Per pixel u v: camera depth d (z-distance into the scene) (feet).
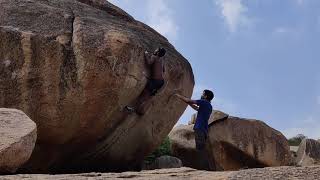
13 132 27.17
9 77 32.89
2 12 34.94
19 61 33.22
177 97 39.78
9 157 26.00
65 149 35.83
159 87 37.55
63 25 35.29
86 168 37.86
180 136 55.62
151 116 39.75
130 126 38.09
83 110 34.12
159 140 42.29
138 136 39.29
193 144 54.39
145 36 40.68
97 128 35.63
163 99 40.29
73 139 35.35
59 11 36.45
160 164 48.83
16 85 32.96
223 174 24.50
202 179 23.62
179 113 43.24
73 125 34.35
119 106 36.01
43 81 33.32
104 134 36.65
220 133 55.77
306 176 22.85
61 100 33.47
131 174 25.20
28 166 34.55
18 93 32.94
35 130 28.04
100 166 38.32
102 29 35.88
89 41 34.27
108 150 37.68
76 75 33.76
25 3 36.17
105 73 34.06
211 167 55.21
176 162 49.80
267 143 58.29
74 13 37.04
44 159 35.17
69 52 34.06
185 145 54.60
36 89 33.22
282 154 59.26
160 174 25.40
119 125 37.27
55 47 33.76
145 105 37.58
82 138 35.68
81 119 34.40
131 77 35.70
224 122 56.49
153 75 37.22
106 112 35.22
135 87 36.35
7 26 33.94
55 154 35.53
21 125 27.91
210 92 36.14
